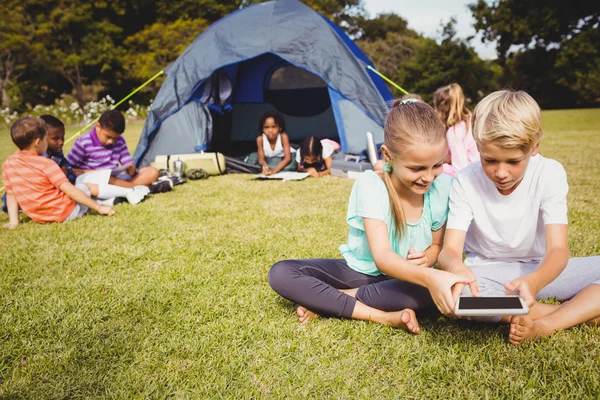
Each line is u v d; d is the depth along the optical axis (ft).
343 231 10.09
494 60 111.45
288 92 25.14
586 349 5.08
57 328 6.11
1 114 54.75
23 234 10.75
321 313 6.09
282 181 17.02
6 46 85.35
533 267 5.98
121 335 5.86
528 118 4.85
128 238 10.06
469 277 5.03
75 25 96.27
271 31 18.92
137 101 98.43
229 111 24.07
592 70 92.53
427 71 106.11
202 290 7.12
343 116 18.48
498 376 4.73
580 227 9.72
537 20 92.53
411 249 5.54
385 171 5.82
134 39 100.89
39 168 11.62
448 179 6.15
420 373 4.88
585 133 33.81
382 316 5.83
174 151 19.39
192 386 4.85
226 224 11.00
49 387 4.89
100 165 14.70
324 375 4.91
